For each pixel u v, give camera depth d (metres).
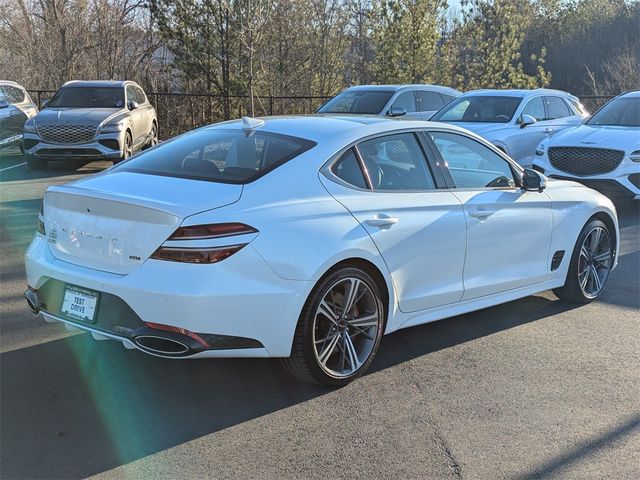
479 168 5.03
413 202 4.38
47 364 4.30
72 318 3.78
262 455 3.32
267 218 3.66
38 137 12.73
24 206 9.59
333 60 22.61
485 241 4.83
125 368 4.29
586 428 3.65
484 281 4.90
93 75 22.27
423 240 4.38
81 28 22.06
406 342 4.89
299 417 3.71
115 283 3.54
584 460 3.33
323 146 4.15
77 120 12.74
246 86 20.33
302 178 3.96
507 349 4.78
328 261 3.80
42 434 3.45
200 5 19.55
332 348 3.99
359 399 3.95
